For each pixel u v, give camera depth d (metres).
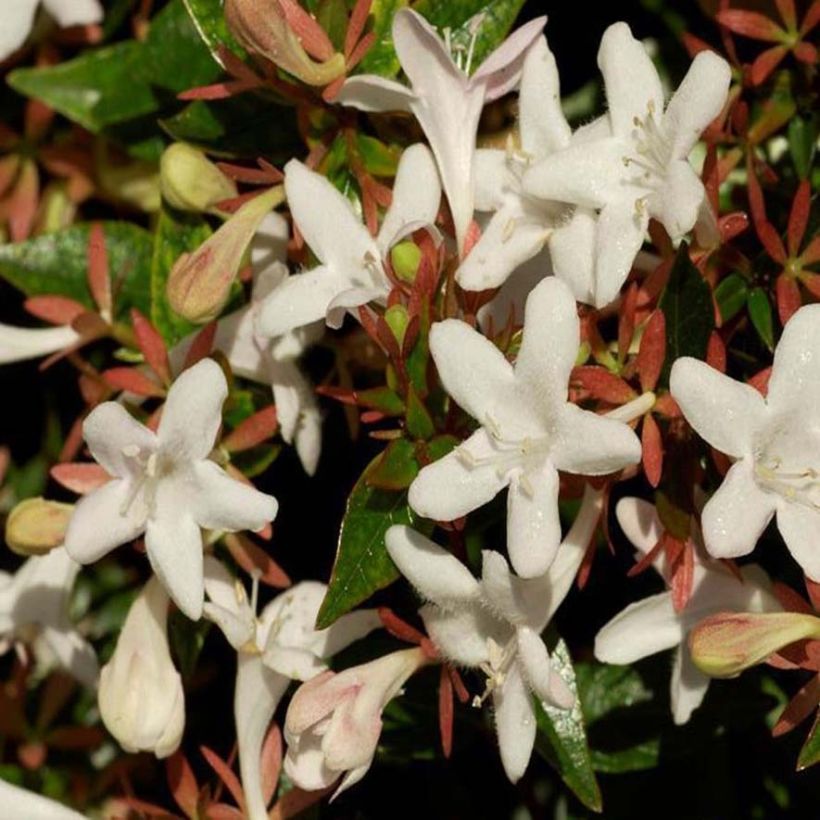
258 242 0.32
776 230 0.32
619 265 0.30
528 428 0.30
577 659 0.33
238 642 0.31
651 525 0.31
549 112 0.31
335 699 0.30
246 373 0.32
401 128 0.32
